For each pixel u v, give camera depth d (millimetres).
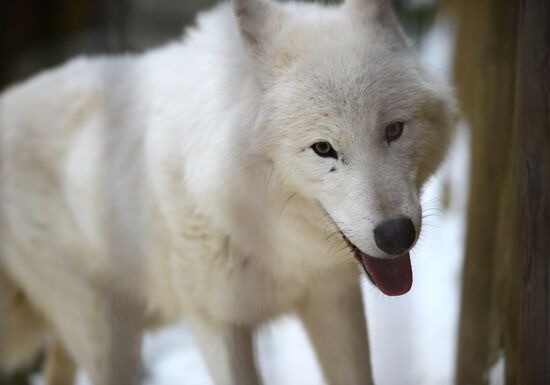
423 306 8125
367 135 4473
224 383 5500
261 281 5309
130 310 6215
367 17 4879
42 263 6402
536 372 4184
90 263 6238
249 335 5617
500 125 5812
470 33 9273
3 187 6406
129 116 5840
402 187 4422
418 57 5004
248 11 4852
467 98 9383
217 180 4871
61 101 6262
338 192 4473
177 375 7973
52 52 11328
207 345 5559
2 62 11422
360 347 5484
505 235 5781
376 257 4465
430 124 4777
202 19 5664
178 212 5289
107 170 5812
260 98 4770
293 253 5125
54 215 6254
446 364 7012
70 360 7301
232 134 4824
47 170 6223
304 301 5633
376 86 4547
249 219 4949
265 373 7082
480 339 6027
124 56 6387
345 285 5324
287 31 4820
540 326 4141
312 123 4535
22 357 7332
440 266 8844
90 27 11656
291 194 4816
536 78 3979
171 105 5355
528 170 4094
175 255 5465
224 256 5223
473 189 6055
